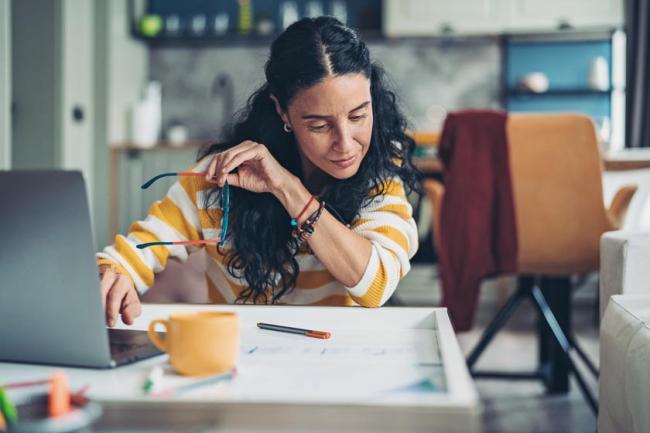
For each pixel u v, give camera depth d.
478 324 4.29
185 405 0.67
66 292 0.86
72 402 0.67
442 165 2.74
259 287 1.38
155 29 5.35
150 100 5.32
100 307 0.86
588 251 2.55
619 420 1.46
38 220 0.84
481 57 5.34
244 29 5.39
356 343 1.01
